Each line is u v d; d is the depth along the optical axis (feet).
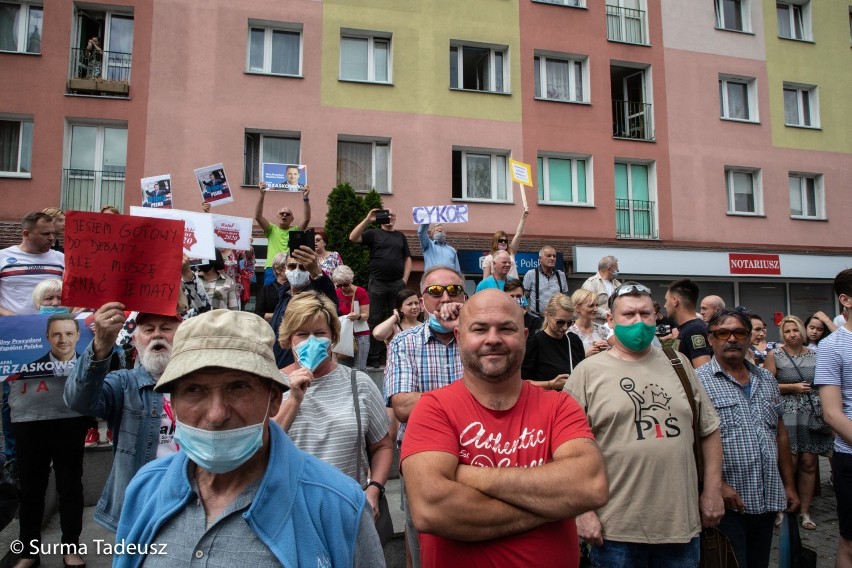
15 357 11.30
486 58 49.93
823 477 21.79
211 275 20.95
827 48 58.85
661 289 50.16
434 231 29.27
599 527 9.34
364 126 45.42
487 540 6.35
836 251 55.16
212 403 4.80
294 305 9.18
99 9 42.11
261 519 4.77
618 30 53.36
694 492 9.36
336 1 45.83
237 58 43.32
